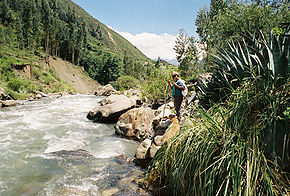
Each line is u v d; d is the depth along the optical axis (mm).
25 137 7418
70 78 72000
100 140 7242
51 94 32344
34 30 68562
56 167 4809
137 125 7625
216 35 16312
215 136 2811
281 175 2371
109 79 97125
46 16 72688
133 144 6848
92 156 5590
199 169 2535
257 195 2217
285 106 2621
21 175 4387
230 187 2398
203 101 5383
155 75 12828
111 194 3549
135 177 4215
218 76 4902
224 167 2518
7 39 71188
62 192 3617
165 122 6004
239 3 15570
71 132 8258
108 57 101500
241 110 2941
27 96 23766
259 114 2742
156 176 3680
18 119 10812
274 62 3029
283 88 2746
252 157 2285
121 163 5078
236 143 2568
